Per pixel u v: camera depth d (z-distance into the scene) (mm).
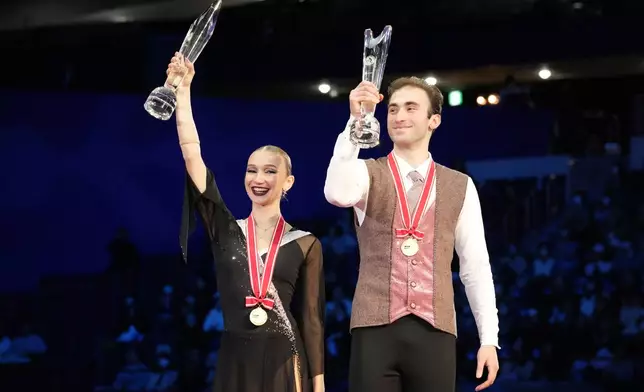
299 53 15516
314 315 7094
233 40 15742
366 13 15188
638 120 15594
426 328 5875
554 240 15695
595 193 15703
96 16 15688
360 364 5883
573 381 14766
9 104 16047
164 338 15789
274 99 16266
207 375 15422
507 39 14805
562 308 15258
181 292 16219
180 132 6453
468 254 6230
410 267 5930
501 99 15383
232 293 6875
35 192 16266
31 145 16203
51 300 16203
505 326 15297
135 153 16547
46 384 15797
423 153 6223
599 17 14414
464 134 15914
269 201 7109
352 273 15945
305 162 16406
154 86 15961
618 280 15367
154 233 16594
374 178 6074
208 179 6699
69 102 16266
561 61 14641
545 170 15844
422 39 15094
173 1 15484
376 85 5812
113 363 15656
